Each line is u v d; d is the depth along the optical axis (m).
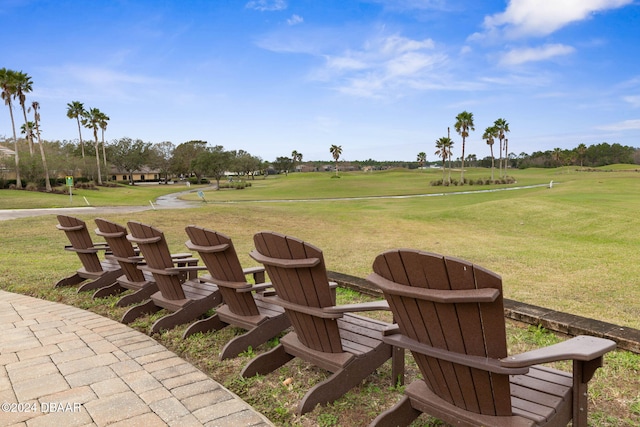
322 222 17.97
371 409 2.35
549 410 1.67
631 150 136.38
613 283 6.53
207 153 95.38
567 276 7.17
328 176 115.88
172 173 105.94
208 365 2.99
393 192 53.84
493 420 1.68
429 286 1.60
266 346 3.30
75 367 2.92
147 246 3.78
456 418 1.80
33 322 3.99
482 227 16.31
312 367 2.91
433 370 1.82
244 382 2.68
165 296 3.97
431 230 15.68
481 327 1.54
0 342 3.44
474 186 62.78
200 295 3.95
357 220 18.61
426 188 62.06
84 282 5.68
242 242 12.39
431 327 1.70
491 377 1.61
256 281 3.82
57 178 56.47
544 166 137.75
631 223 14.22
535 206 18.91
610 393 2.47
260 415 2.28
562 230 14.70
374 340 2.63
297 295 2.44
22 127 72.00
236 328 3.67
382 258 1.73
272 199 43.19
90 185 56.91
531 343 3.35
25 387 2.62
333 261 8.70
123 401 2.43
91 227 13.85
